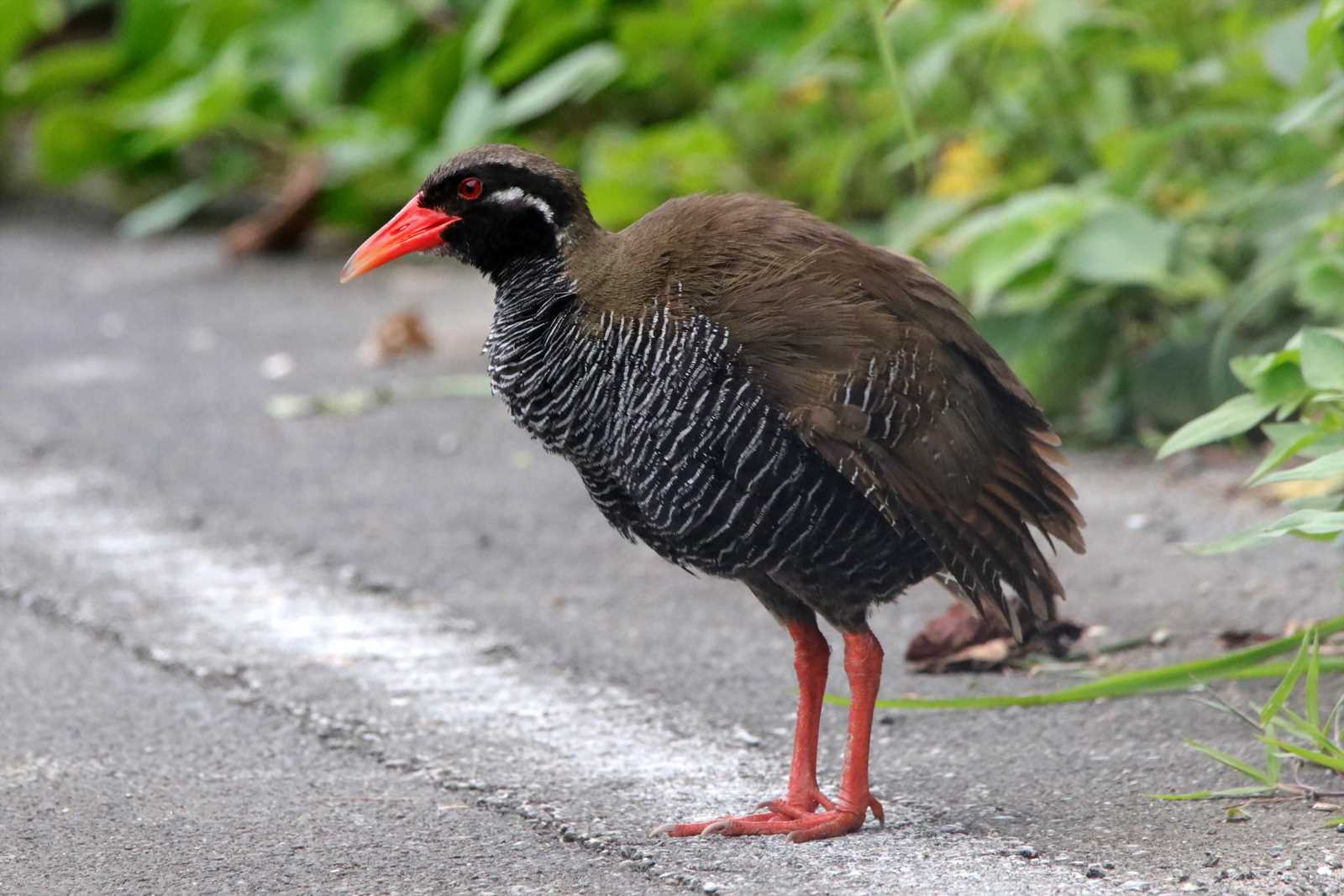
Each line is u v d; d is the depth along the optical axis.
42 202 22.78
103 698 9.49
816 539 7.61
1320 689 9.12
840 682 9.60
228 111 19.75
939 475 7.54
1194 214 14.03
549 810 7.96
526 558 11.70
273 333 17.17
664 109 19.16
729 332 7.48
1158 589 10.74
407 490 13.05
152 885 7.21
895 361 7.52
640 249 7.78
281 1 20.75
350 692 9.53
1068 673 9.63
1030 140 15.30
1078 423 13.76
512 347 8.02
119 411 14.92
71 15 24.45
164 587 11.20
